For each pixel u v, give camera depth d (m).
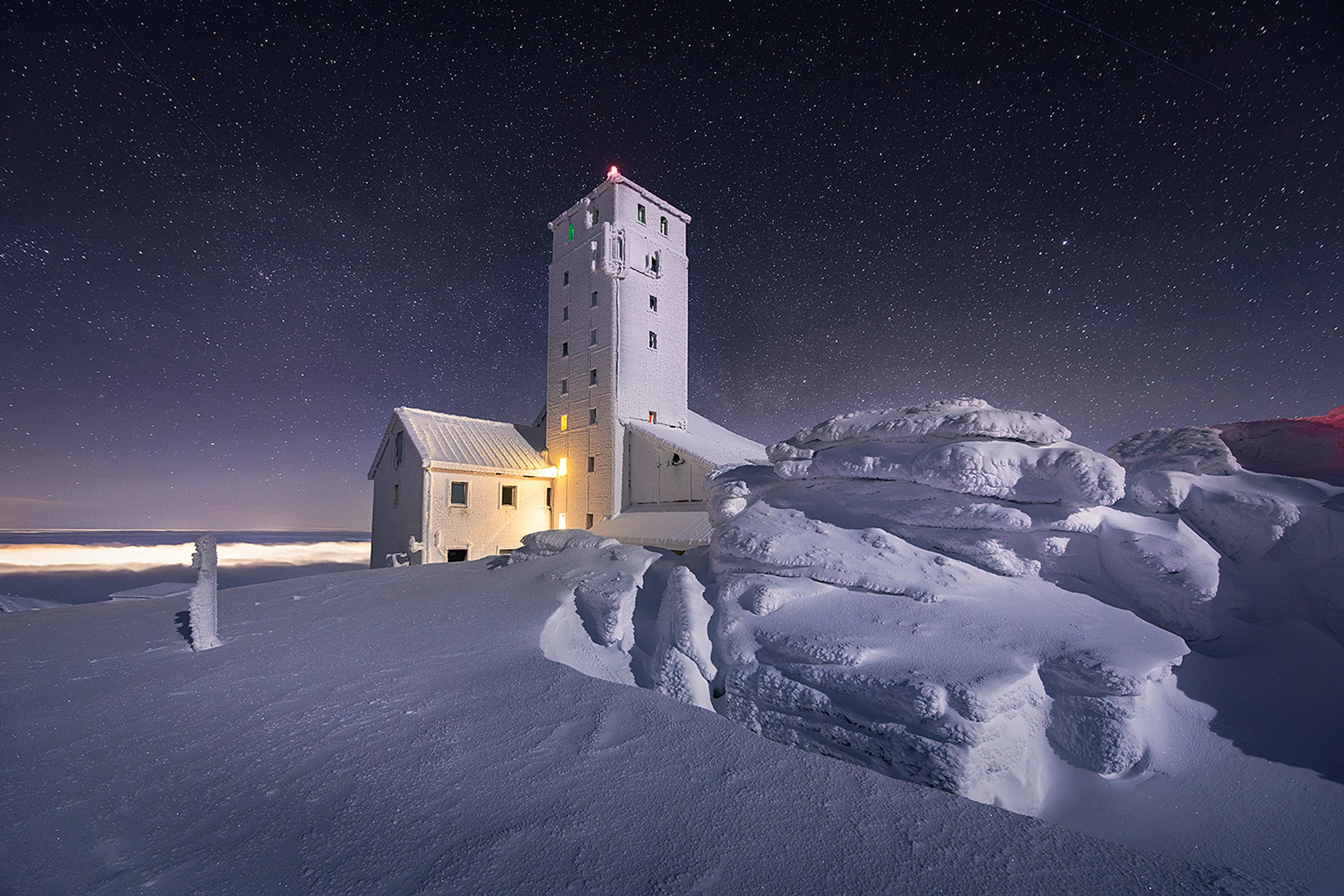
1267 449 7.20
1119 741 4.11
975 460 5.91
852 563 5.86
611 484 24.91
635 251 26.69
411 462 25.55
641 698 4.12
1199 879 2.25
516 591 7.83
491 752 3.34
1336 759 4.02
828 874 2.24
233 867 2.33
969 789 3.78
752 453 25.91
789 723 4.71
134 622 7.17
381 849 2.42
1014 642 4.70
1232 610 5.28
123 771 3.21
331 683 4.68
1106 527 5.71
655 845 2.43
